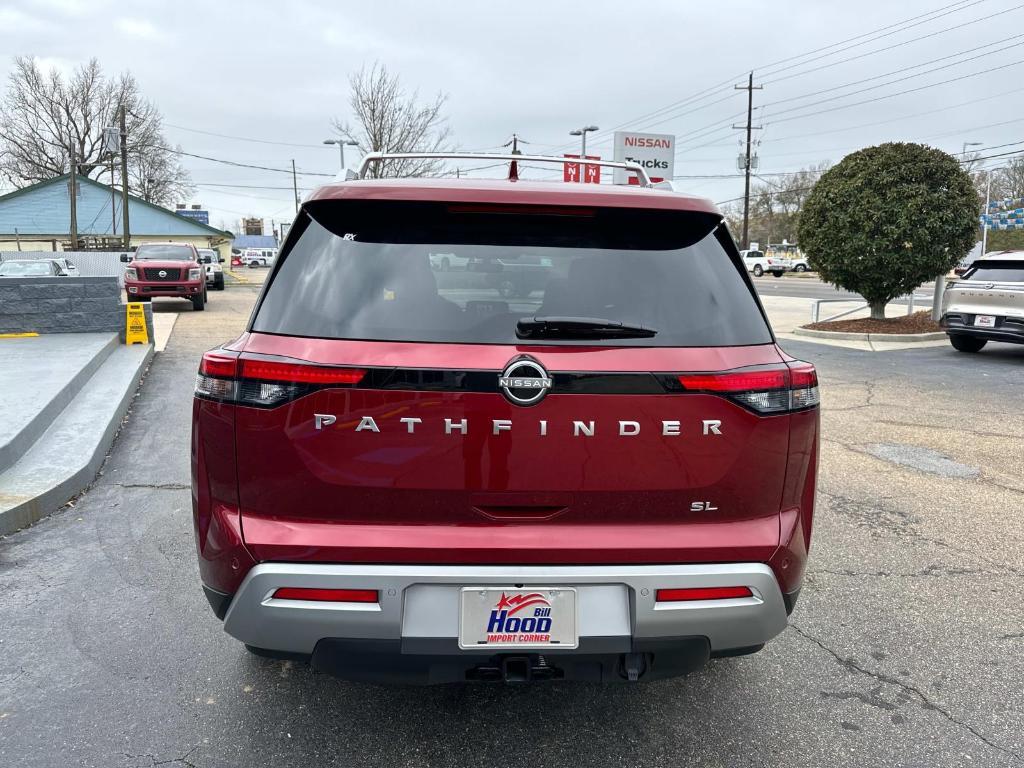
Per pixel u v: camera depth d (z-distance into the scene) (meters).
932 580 4.02
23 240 46.50
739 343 2.31
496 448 2.15
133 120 58.25
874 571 4.13
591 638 2.20
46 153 57.50
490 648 2.18
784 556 2.31
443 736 2.68
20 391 7.12
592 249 2.38
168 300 24.30
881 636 3.43
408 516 2.18
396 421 2.13
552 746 2.63
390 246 2.33
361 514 2.18
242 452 2.19
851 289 15.24
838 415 7.95
